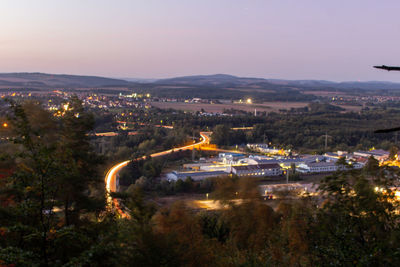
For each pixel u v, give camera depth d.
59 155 15.73
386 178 15.04
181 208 24.27
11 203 16.53
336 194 15.44
